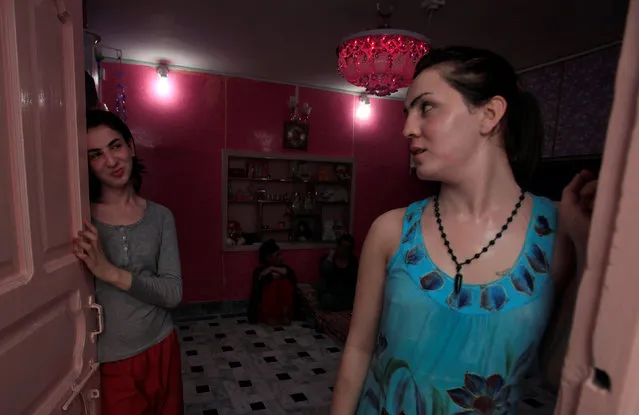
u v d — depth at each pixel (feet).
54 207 2.88
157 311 4.19
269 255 12.80
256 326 12.35
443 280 2.08
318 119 14.46
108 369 3.82
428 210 2.32
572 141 10.41
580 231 1.83
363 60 6.60
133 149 4.21
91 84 4.88
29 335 2.52
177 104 12.46
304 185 15.52
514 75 2.12
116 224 4.00
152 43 10.17
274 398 8.12
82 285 3.35
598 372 1.09
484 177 2.08
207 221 13.16
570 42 9.52
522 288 1.97
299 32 9.27
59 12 2.93
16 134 2.38
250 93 13.33
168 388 4.31
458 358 2.02
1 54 2.24
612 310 1.04
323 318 11.82
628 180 0.99
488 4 7.63
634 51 0.99
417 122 2.10
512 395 2.07
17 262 2.40
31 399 2.53
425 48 6.49
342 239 13.03
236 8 8.02
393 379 2.23
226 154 13.12
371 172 15.48
